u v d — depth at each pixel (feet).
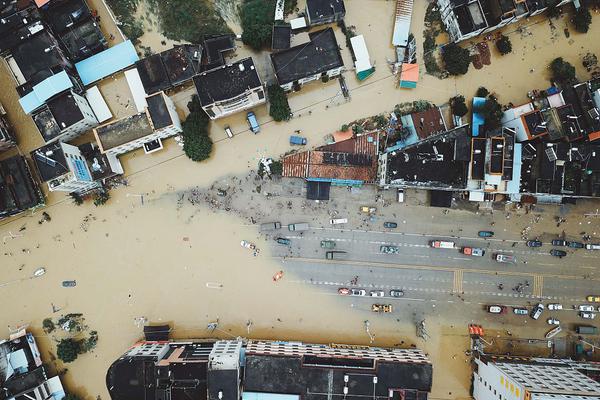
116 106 241.96
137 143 231.91
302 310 244.83
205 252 243.81
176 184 243.81
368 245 244.83
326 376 215.31
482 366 236.02
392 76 245.45
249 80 215.10
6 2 228.43
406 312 245.45
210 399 209.26
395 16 242.78
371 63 245.24
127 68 240.32
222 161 243.40
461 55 238.07
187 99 242.37
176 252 243.81
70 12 233.14
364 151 237.86
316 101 243.81
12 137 237.86
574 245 245.86
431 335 245.45
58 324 240.73
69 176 214.07
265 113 242.99
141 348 226.99
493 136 225.97
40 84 221.87
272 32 232.12
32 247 241.96
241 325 244.01
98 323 242.17
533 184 232.94
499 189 226.58
